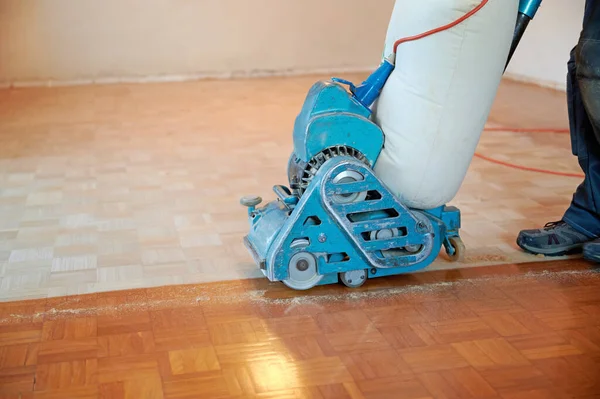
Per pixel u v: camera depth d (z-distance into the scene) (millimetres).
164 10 6180
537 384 1685
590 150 2363
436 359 1792
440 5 1943
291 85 6105
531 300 2121
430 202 2174
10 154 3820
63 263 2387
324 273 2125
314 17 6578
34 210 2930
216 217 2852
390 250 2191
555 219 2824
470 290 2188
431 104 2023
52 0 5895
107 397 1625
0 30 5848
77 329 1931
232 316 2012
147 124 4574
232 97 5535
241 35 6441
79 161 3691
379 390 1656
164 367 1749
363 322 1982
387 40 2154
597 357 1808
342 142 2098
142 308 2057
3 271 2318
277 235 2105
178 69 6367
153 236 2645
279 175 3443
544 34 5805
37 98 5469
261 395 1635
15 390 1650
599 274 2311
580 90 2271
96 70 6172
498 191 3184
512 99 5375
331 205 2047
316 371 1737
